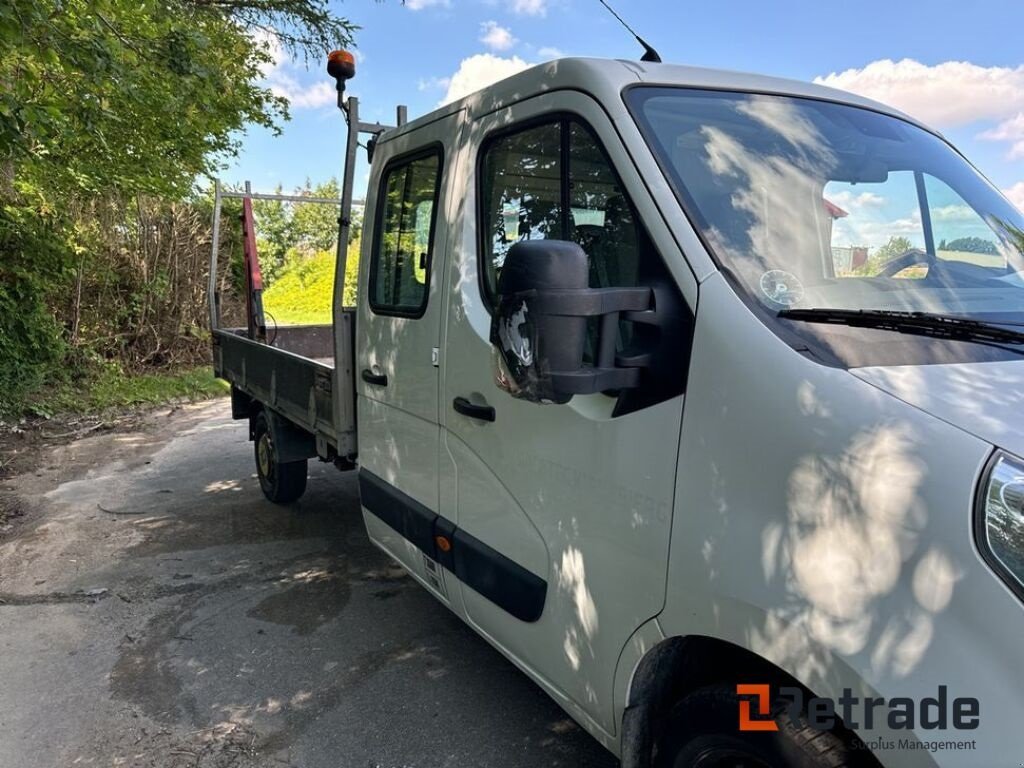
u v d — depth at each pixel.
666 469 1.90
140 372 12.06
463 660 3.58
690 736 1.91
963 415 1.48
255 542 5.16
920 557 1.41
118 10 6.02
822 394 1.60
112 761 2.85
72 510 5.90
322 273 7.61
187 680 3.42
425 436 3.13
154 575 4.60
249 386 5.96
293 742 2.96
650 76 2.33
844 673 1.48
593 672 2.23
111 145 8.77
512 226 2.62
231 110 9.67
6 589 4.41
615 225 2.13
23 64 5.95
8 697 3.28
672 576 1.89
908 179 2.50
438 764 2.83
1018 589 1.31
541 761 2.84
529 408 2.43
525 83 2.57
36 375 9.95
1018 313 2.00
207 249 13.21
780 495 1.64
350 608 4.14
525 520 2.49
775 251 2.02
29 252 10.02
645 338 1.95
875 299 2.00
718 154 2.18
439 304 2.98
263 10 8.43
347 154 3.76
